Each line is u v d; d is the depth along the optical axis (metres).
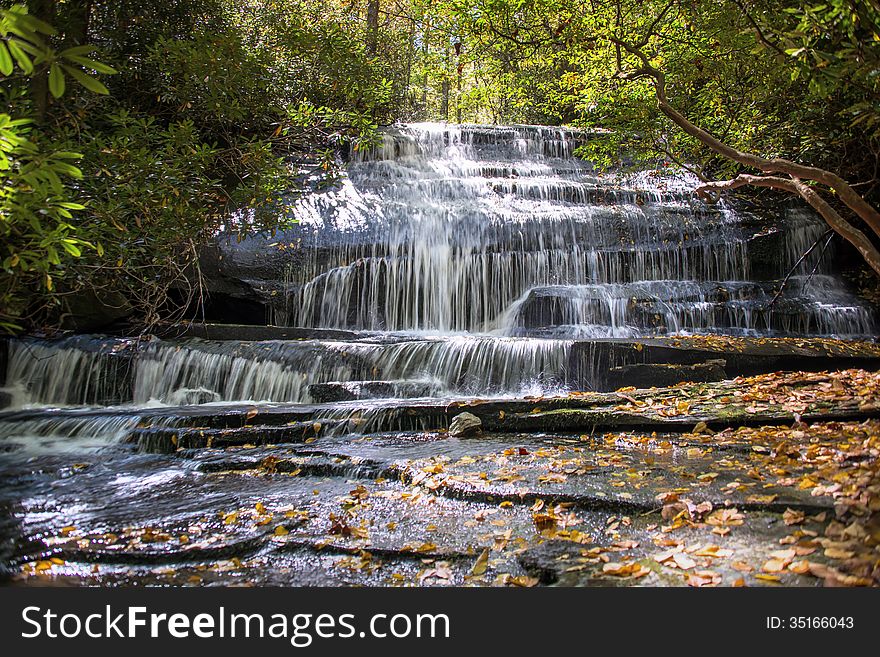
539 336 11.52
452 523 4.39
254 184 9.82
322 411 7.31
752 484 4.76
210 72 11.19
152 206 8.52
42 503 4.97
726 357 9.00
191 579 3.67
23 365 9.55
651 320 11.56
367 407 7.36
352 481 5.54
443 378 9.25
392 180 14.70
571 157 17.06
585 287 12.28
